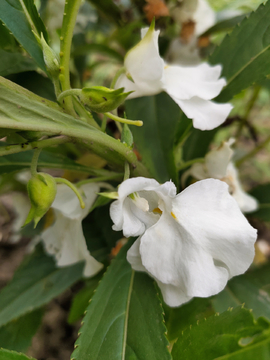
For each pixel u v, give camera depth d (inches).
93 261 4.2
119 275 3.7
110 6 5.5
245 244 2.7
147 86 3.3
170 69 3.6
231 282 5.2
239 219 2.8
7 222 9.0
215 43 6.8
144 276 3.6
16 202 5.8
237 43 4.3
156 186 2.6
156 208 3.1
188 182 4.8
